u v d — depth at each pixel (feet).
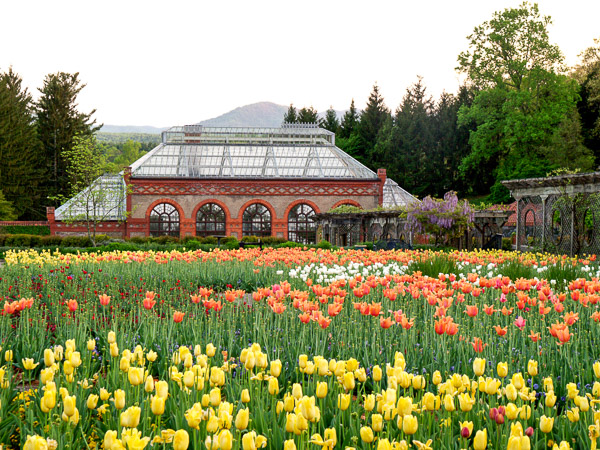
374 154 252.62
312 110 293.64
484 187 237.45
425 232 89.04
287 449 10.43
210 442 11.25
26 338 24.08
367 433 11.07
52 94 211.61
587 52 200.13
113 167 147.84
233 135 172.65
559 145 161.17
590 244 73.87
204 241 128.16
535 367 15.76
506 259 53.93
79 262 57.16
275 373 13.87
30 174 205.77
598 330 25.57
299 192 151.84
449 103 257.55
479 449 10.97
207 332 25.88
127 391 15.64
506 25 160.04
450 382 13.88
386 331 25.34
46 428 13.96
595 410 14.16
